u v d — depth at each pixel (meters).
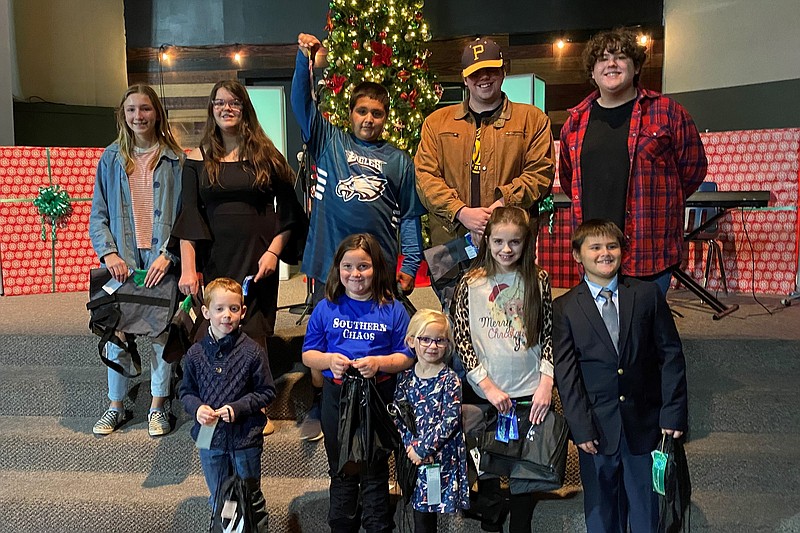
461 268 2.36
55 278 4.44
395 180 2.45
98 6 6.00
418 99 4.62
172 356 2.47
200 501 2.37
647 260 2.32
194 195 2.49
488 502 2.23
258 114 4.84
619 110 2.35
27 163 4.29
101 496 2.41
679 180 2.41
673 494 1.99
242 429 2.15
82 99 6.01
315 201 2.51
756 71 4.97
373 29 4.50
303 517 2.35
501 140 2.38
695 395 2.68
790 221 3.98
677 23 5.50
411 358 2.17
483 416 2.21
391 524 2.18
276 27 6.04
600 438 2.04
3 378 2.95
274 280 2.55
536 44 5.87
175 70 6.16
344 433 2.06
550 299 2.17
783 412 2.63
